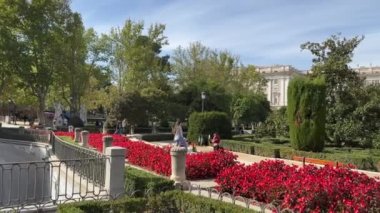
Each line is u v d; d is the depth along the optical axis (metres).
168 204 8.50
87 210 7.70
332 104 26.55
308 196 7.83
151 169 14.30
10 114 73.44
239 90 60.09
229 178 10.52
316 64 27.58
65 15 44.44
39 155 25.27
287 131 29.84
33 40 42.56
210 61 59.72
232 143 26.97
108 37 49.09
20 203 9.27
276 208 7.84
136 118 40.41
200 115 32.62
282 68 110.62
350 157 19.17
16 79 44.81
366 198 7.62
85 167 11.44
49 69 43.75
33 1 42.38
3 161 30.47
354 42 26.97
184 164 11.70
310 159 20.39
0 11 41.16
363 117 24.97
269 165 11.16
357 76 27.50
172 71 55.84
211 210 7.80
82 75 46.22
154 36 49.47
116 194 9.31
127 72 48.09
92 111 75.25
